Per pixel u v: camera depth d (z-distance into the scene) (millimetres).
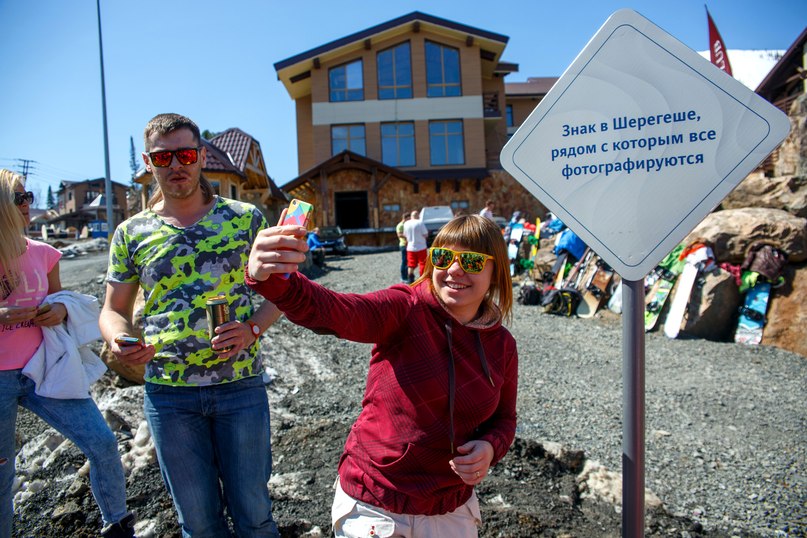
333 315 1574
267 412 2268
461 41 28078
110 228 23797
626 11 1806
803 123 12547
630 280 1807
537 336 7848
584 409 4988
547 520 3025
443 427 1721
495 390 1815
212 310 1976
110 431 2576
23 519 3043
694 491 3701
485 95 30500
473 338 1804
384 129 28016
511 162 1896
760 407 5363
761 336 7805
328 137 27750
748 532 3240
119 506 2531
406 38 27844
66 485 3291
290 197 27891
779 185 9289
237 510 2158
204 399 2127
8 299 2504
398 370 1749
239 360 2180
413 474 1729
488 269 1812
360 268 14781
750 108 1695
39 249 2646
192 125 2223
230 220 2256
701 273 8266
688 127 1749
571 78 1848
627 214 1804
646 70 1780
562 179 1860
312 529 2859
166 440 2104
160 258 2154
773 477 3904
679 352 7383
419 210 27562
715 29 16891
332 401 4598
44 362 2510
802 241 7930
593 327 8547
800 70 20219
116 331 2084
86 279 11461
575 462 3621
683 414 5121
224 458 2174
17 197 2520
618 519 3119
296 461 3543
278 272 1410
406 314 1771
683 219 1756
